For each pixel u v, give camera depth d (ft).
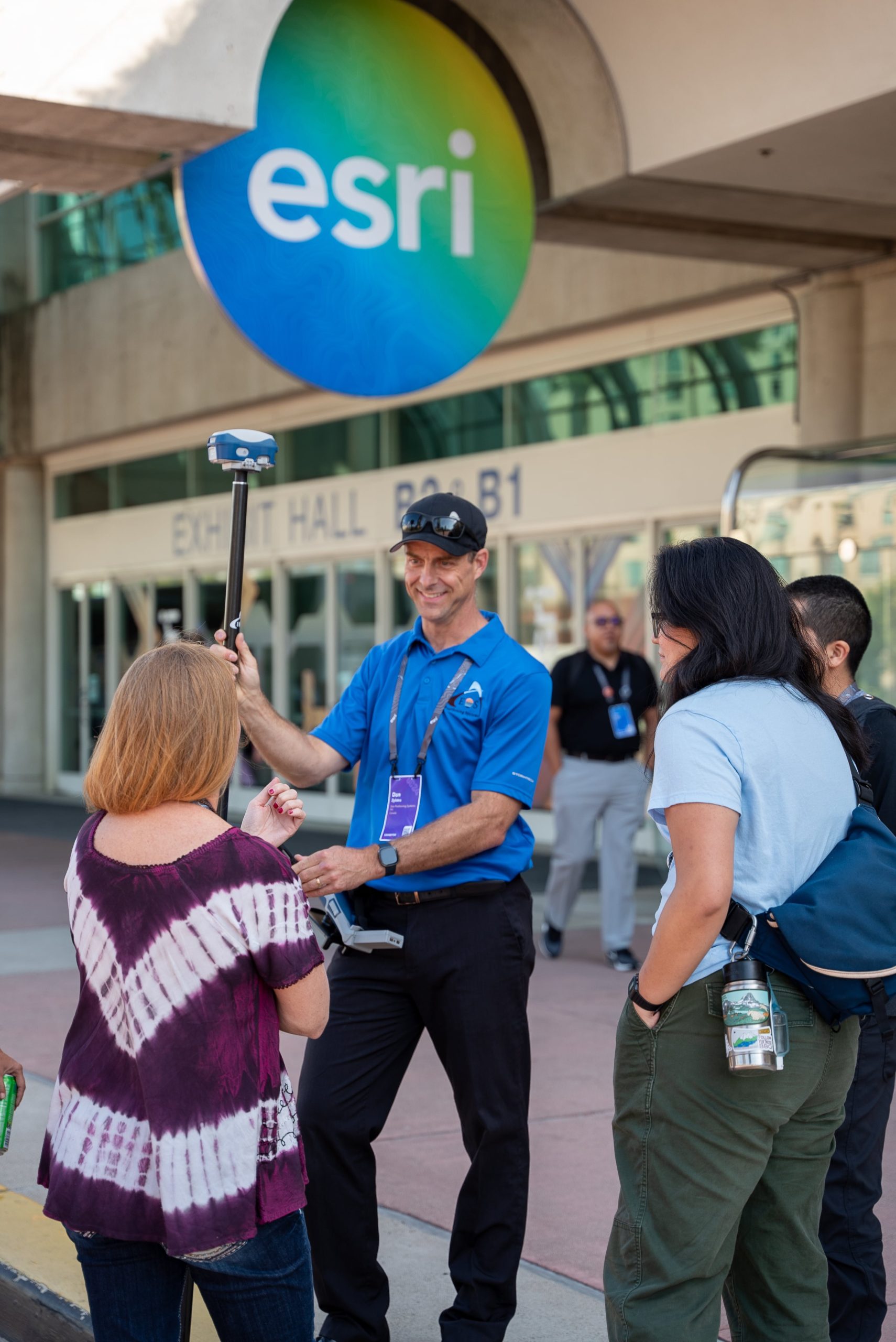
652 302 37.47
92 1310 7.79
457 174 22.97
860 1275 9.84
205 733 7.59
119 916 7.42
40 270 61.52
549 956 26.84
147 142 21.25
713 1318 8.02
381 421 48.24
